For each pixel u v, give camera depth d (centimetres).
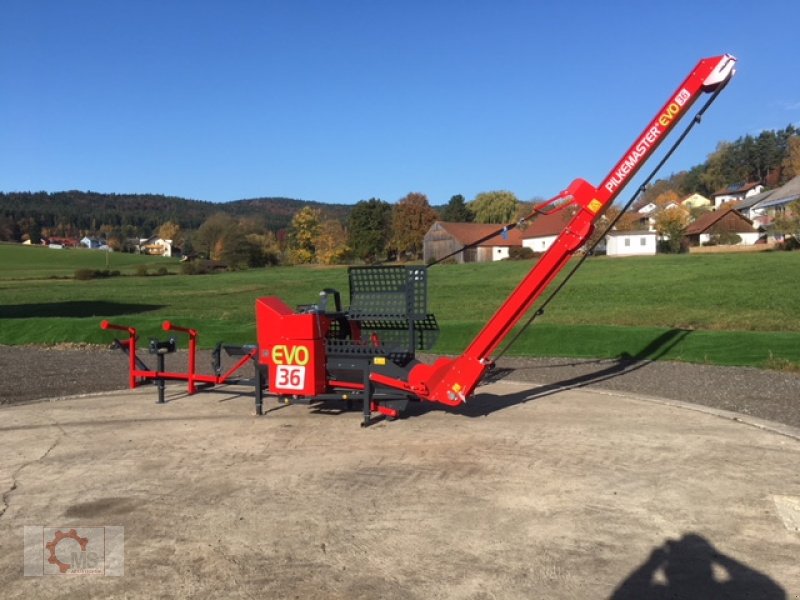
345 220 10362
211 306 2778
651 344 1266
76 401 905
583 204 676
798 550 428
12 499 527
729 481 555
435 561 416
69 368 1218
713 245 5962
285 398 771
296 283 4628
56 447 674
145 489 547
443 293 3122
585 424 748
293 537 452
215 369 879
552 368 1142
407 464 605
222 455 639
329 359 760
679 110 656
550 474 575
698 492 530
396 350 744
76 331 1675
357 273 775
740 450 641
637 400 874
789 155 11406
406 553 427
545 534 454
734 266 3512
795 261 3534
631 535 452
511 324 697
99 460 628
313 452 646
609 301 2258
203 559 421
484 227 7894
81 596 377
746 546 434
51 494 538
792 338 1220
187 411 830
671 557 420
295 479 568
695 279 2969
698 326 1483
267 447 665
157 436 712
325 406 846
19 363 1292
